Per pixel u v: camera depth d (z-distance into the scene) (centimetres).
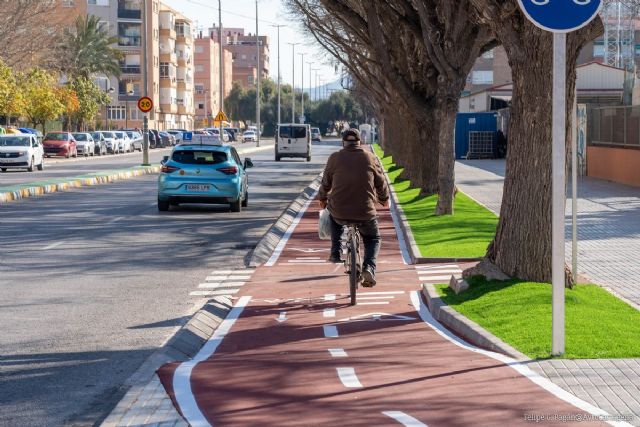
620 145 3725
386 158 6612
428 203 2834
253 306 1288
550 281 1261
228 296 1361
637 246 1783
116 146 8325
